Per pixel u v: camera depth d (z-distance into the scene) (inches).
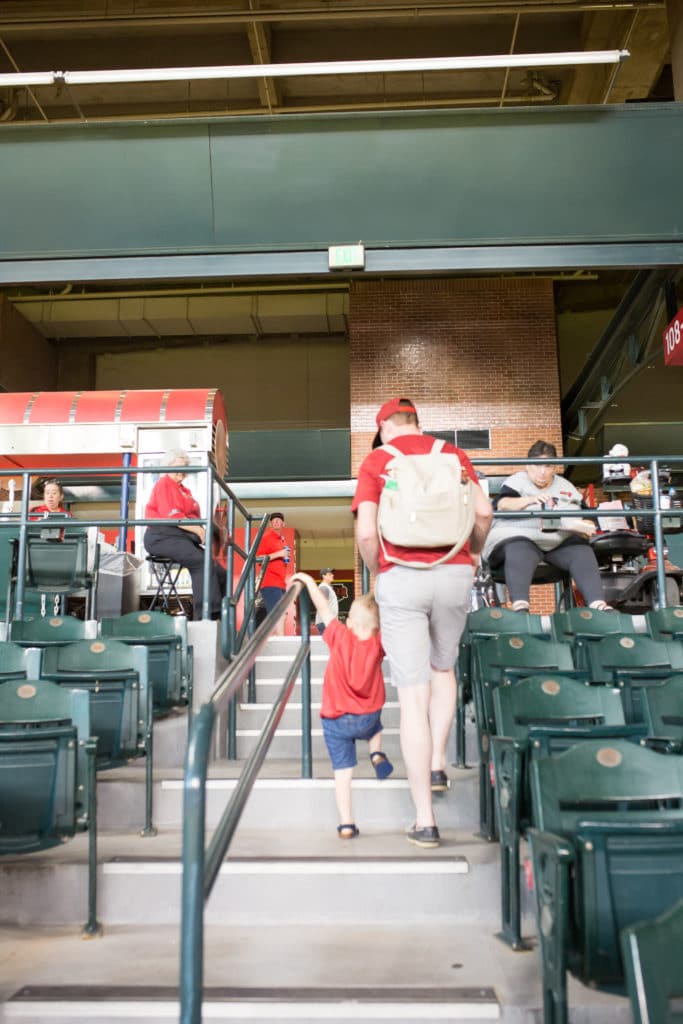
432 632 133.6
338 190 409.1
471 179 405.4
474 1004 90.0
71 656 157.5
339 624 142.4
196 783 74.6
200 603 255.1
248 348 848.3
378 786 142.6
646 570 246.7
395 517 127.4
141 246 422.6
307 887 117.7
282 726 188.5
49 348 844.0
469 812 141.1
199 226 418.0
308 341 845.8
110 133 393.4
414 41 607.8
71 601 285.0
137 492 461.7
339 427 825.5
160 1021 90.9
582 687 125.7
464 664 174.7
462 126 391.5
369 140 395.2
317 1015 90.0
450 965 100.8
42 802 113.7
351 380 664.4
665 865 76.3
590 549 222.5
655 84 658.2
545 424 653.3
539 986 94.4
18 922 119.0
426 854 121.8
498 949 105.9
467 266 423.8
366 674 137.4
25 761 113.4
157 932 114.7
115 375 853.2
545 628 222.2
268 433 665.6
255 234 419.8
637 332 559.5
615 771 89.2
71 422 470.3
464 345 666.2
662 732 120.2
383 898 117.3
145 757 154.6
